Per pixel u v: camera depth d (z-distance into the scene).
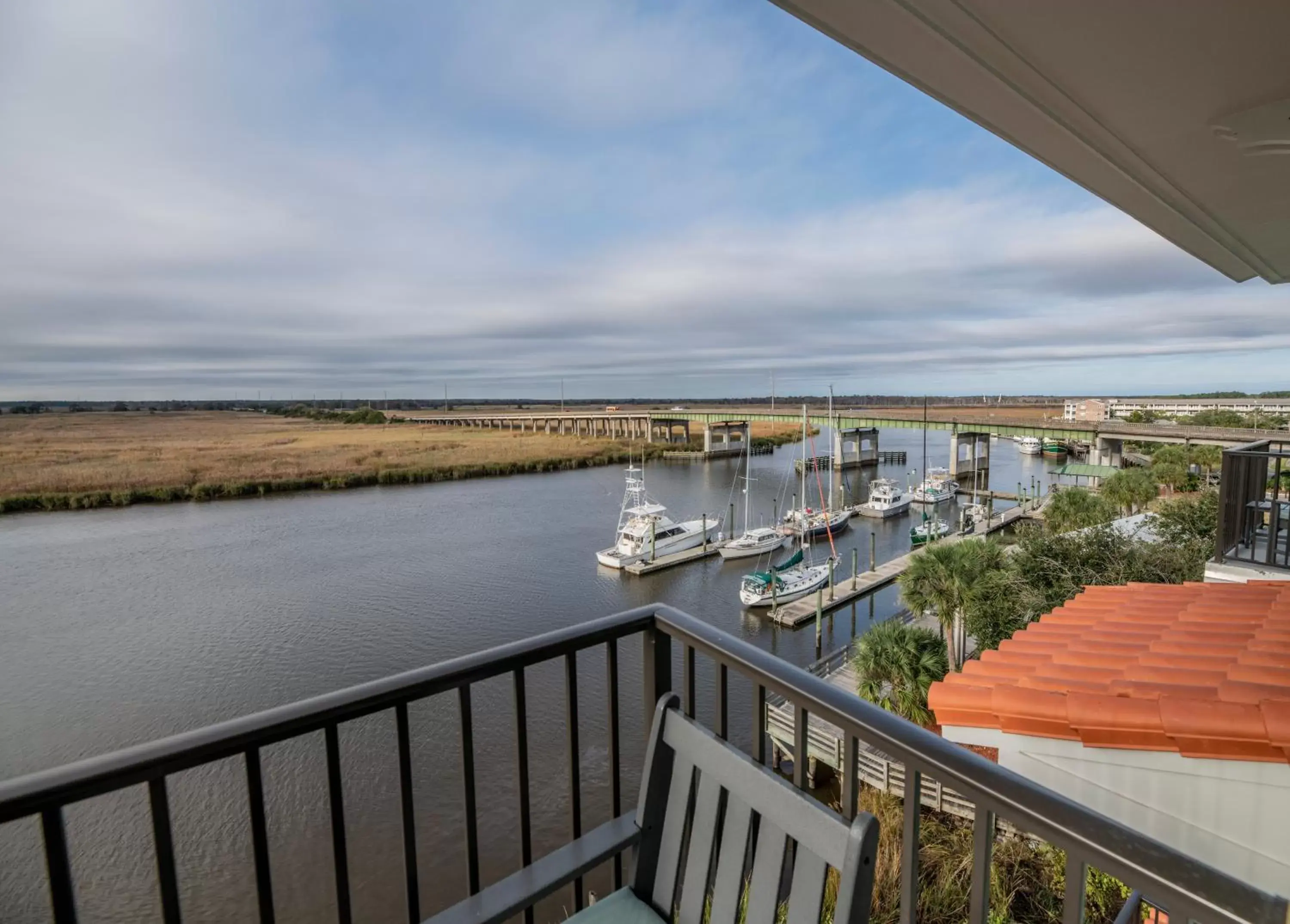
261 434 105.00
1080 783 3.50
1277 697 3.20
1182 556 13.50
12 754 15.27
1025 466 74.62
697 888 1.30
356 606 24.80
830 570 25.58
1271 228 2.63
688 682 1.60
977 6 1.29
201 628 22.52
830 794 10.40
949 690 3.87
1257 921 0.73
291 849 11.31
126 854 11.34
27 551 34.28
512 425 134.62
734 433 86.00
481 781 12.76
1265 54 1.44
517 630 22.41
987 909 1.03
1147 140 1.87
